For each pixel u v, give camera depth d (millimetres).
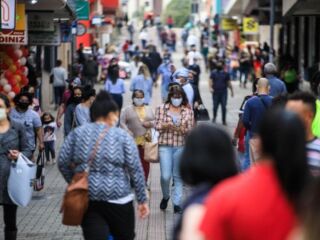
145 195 15625
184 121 23750
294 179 8734
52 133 34000
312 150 14617
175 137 23875
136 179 15445
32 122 25281
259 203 8539
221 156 9797
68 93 35375
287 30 80375
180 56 132250
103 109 15547
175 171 23844
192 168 9766
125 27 164875
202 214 8820
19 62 36500
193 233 8727
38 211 25000
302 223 7949
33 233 22047
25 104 25312
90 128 15453
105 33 107688
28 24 42844
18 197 18484
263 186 8648
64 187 29203
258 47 76250
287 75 56219
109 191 15188
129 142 15406
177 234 9539
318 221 7664
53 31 43750
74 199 14977
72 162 15547
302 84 62562
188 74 35969
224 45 113250
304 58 66438
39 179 22906
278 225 8531
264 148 8945
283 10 51719
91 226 15195
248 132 23781
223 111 48812
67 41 54688
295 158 8773
